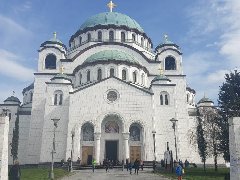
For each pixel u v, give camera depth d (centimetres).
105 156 5856
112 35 8056
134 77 6912
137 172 4166
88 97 6050
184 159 6375
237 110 3797
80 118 5919
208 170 4700
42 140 5997
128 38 8081
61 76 6512
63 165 5516
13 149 6762
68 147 5766
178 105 7019
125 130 5850
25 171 4347
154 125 5934
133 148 5884
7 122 2314
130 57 7081
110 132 5981
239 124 2103
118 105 6016
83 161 5766
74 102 6019
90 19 8544
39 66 7344
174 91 6475
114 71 6712
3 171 2206
